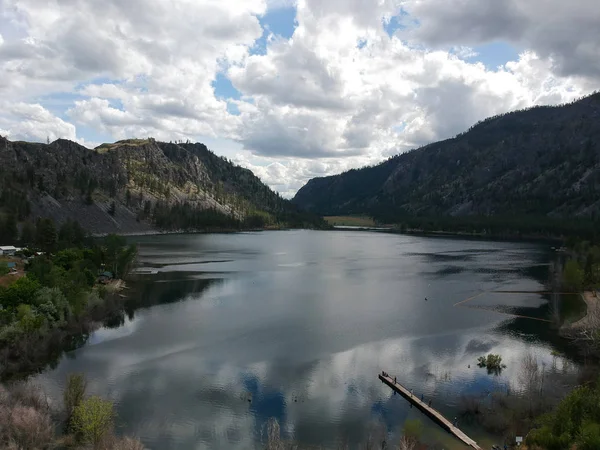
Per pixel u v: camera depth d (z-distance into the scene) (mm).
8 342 62906
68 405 46312
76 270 97938
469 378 57812
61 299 77812
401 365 62500
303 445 42281
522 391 53062
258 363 63062
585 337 69562
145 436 43469
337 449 41656
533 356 65688
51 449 40281
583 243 187500
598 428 35438
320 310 94250
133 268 135500
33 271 92812
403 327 81625
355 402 51375
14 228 182875
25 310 69312
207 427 45344
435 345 71188
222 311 92875
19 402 45156
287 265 166625
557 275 130625
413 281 132000
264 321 85062
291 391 54000
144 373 59156
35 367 60750
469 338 74938
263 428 45344
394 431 45031
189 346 70125
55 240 151875
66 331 73938
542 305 99438
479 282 129875
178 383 56000
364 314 91000
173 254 197750
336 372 59969
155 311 92562
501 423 45344
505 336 76188
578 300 103688
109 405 44062
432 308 96688
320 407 50000
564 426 38562
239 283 125938
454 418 47312
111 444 40562
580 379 55156
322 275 142750
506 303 101625
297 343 71938
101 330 78750
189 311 92688
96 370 60031
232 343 71750
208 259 181250
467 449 41594
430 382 56625
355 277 139250
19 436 39969
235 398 52000
